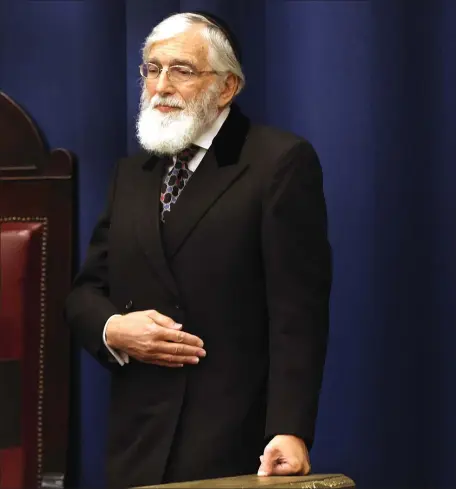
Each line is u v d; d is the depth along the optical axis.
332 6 11.27
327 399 11.37
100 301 9.34
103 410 11.84
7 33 12.04
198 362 8.76
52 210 11.72
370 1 11.20
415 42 11.09
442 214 11.02
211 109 9.16
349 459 11.30
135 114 11.55
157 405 8.86
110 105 11.75
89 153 11.82
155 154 9.47
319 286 8.81
